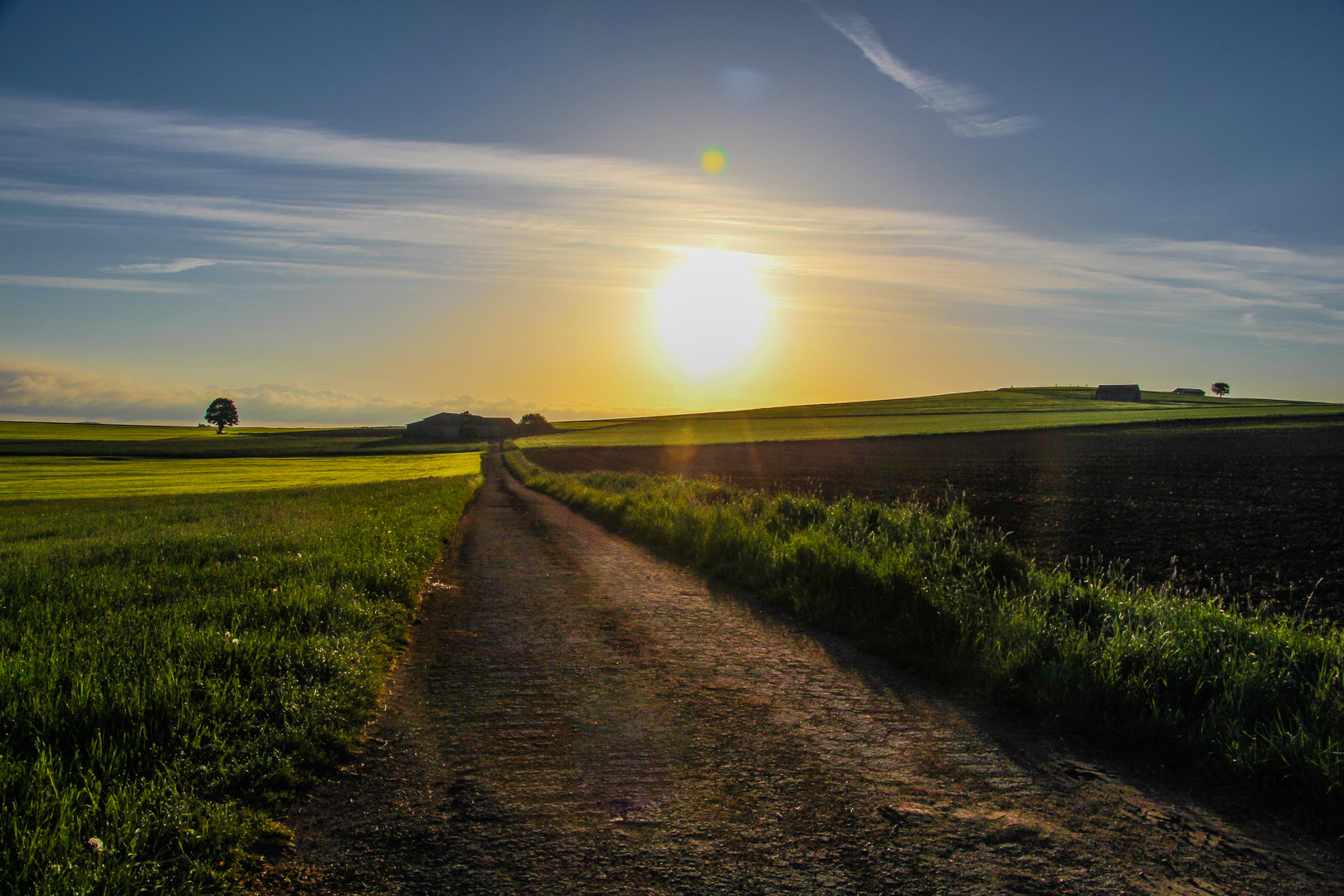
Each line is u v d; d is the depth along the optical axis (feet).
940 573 26.58
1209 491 71.41
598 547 48.11
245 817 11.75
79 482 165.27
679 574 36.94
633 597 30.99
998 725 16.17
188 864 10.44
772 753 14.52
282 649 19.06
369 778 13.39
